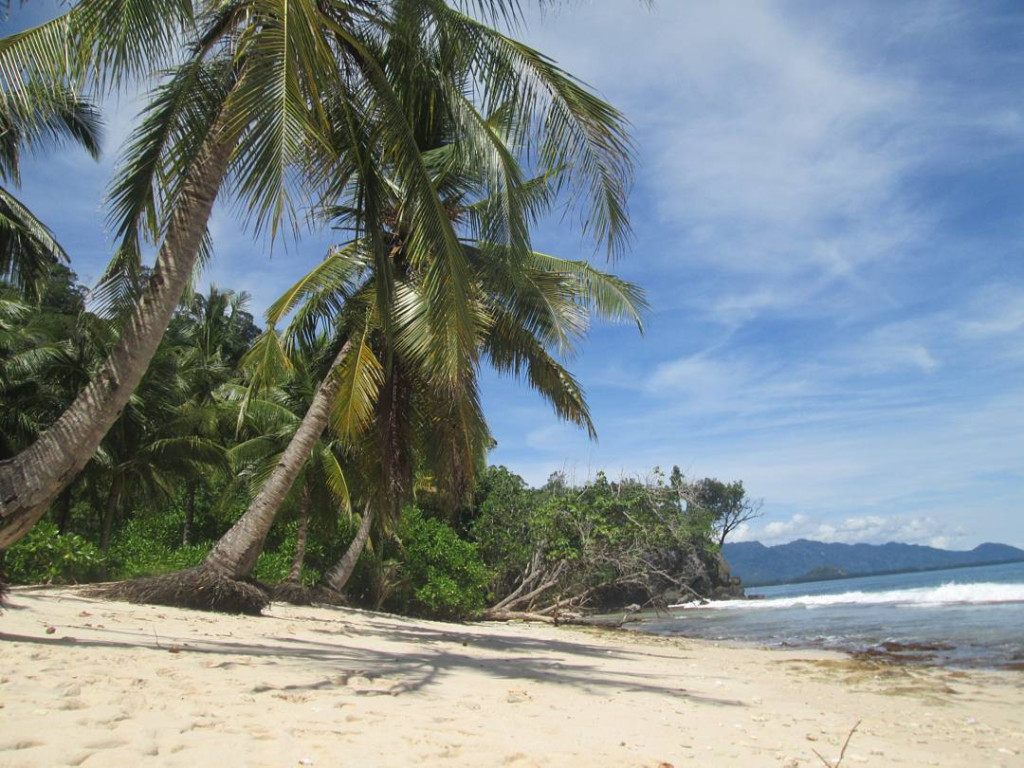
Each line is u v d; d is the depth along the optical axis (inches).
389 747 128.2
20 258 588.1
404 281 454.6
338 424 455.8
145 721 126.1
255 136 216.4
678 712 238.7
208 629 336.2
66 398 778.8
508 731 162.2
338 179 325.1
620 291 558.9
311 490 782.5
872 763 187.6
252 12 266.1
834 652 617.3
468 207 475.2
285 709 152.1
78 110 557.3
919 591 1508.4
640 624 1175.0
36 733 109.8
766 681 415.5
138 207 289.3
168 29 223.3
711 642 782.5
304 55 225.3
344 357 498.6
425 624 717.3
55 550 568.1
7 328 799.7
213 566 466.3
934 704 340.2
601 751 153.3
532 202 358.6
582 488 1097.4
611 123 277.9
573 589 1143.0
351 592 931.3
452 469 548.1
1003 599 1158.3
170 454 772.0
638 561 1093.1
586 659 433.4
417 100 323.0
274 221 204.7
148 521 959.6
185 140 285.9
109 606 396.2
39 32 225.9
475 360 324.8
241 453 742.5
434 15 272.4
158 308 251.9
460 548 1022.4
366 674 226.5
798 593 2659.9
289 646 302.0
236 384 968.9
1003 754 220.5
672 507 1091.3
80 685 151.7
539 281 514.3
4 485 222.1
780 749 190.4
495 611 1072.8
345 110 297.3
